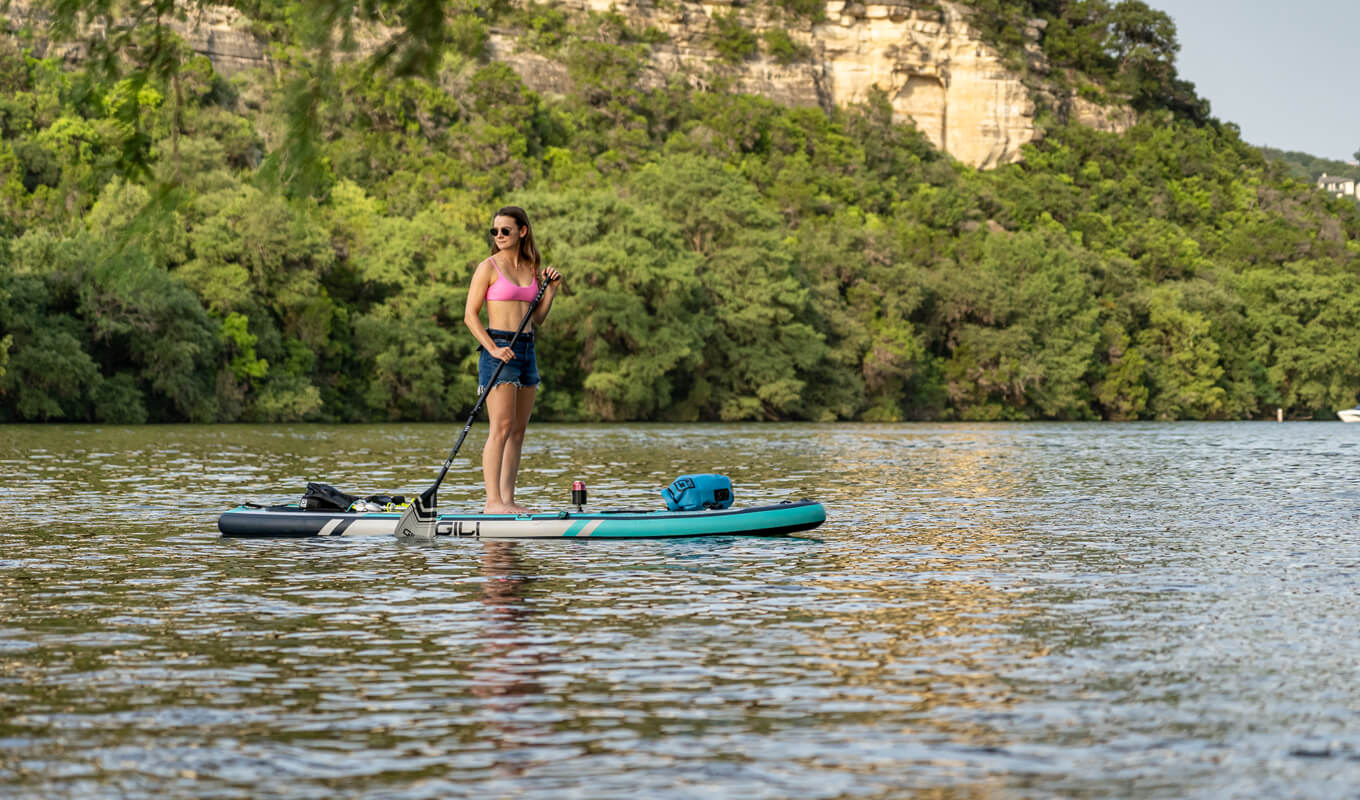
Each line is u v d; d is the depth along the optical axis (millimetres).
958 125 146500
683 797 5410
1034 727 6461
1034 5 167250
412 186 90250
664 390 80312
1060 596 10430
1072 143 151750
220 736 6277
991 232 113938
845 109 141750
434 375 73125
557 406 78812
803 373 88938
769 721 6566
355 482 23156
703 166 89812
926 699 7012
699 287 81312
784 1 144875
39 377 59312
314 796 5414
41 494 20031
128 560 12461
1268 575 11648
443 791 5484
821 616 9492
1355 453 40156
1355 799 5391
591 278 77375
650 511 15086
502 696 7074
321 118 10547
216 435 46812
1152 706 6863
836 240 96375
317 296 71875
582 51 126500
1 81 79875
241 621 9234
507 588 10812
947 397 98500
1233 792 5484
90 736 6270
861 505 19281
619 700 6984
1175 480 25844
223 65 97375
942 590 10742
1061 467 30656
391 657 8031
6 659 7941
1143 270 124312
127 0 11195
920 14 145750
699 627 9047
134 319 62000
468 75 109750
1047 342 100438
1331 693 7137
